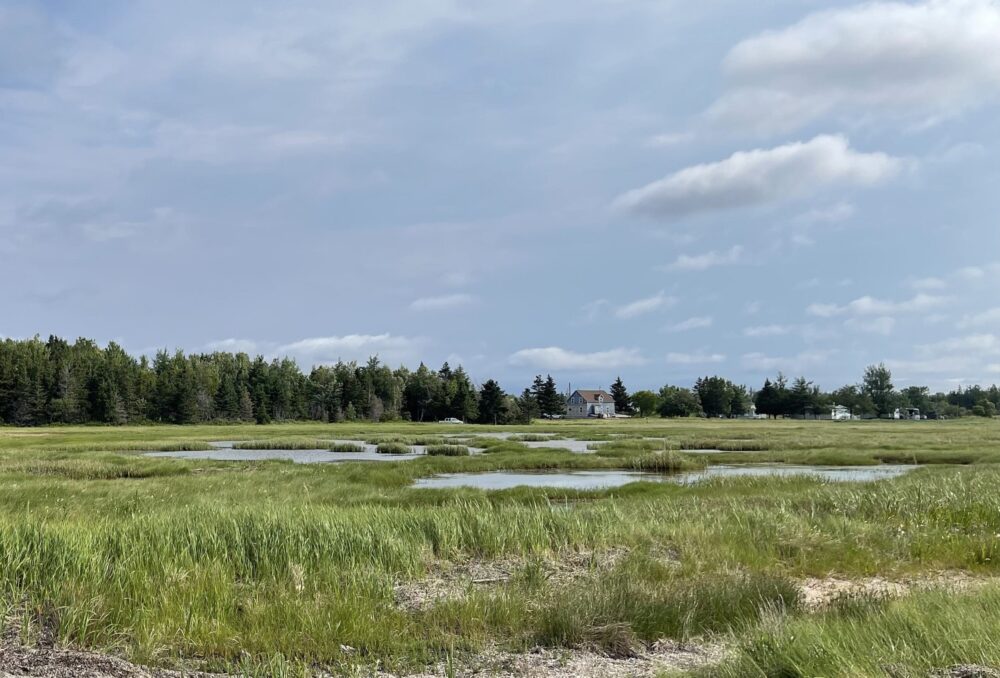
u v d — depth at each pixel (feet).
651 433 237.66
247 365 469.57
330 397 456.45
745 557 36.83
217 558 30.14
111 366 381.19
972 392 639.76
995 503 48.57
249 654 21.59
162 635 22.76
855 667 18.70
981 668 18.21
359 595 26.68
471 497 71.82
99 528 33.88
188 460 114.32
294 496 69.36
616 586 27.61
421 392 472.03
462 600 26.91
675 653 23.50
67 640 22.04
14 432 262.47
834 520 45.39
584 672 21.38
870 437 196.03
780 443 164.96
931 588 29.99
